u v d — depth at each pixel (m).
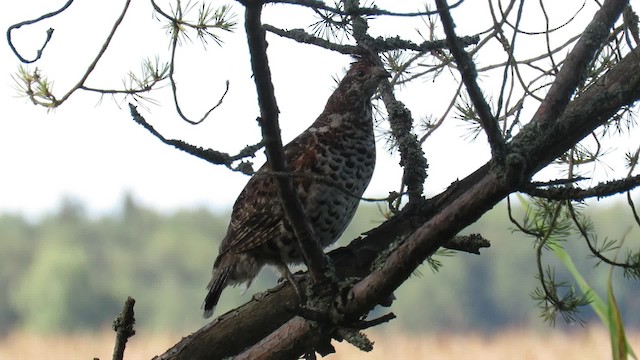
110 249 98.50
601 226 61.59
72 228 99.19
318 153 9.79
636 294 59.41
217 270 10.49
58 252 92.69
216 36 8.14
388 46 7.98
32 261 97.62
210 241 99.19
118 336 7.00
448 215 6.40
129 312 7.00
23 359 69.75
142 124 6.27
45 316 88.00
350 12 6.11
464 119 8.90
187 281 95.56
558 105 6.38
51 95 7.95
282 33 7.50
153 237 97.00
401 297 76.50
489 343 59.16
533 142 6.15
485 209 6.31
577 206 8.85
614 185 6.19
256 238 10.07
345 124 9.92
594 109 6.12
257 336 8.06
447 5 5.91
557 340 51.97
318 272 7.21
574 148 8.55
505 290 75.81
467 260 77.06
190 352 8.03
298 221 7.01
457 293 76.62
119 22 7.80
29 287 89.94
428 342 60.47
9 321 89.50
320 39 7.45
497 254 76.50
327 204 9.82
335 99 10.04
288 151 9.88
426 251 6.59
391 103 9.04
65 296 88.44
